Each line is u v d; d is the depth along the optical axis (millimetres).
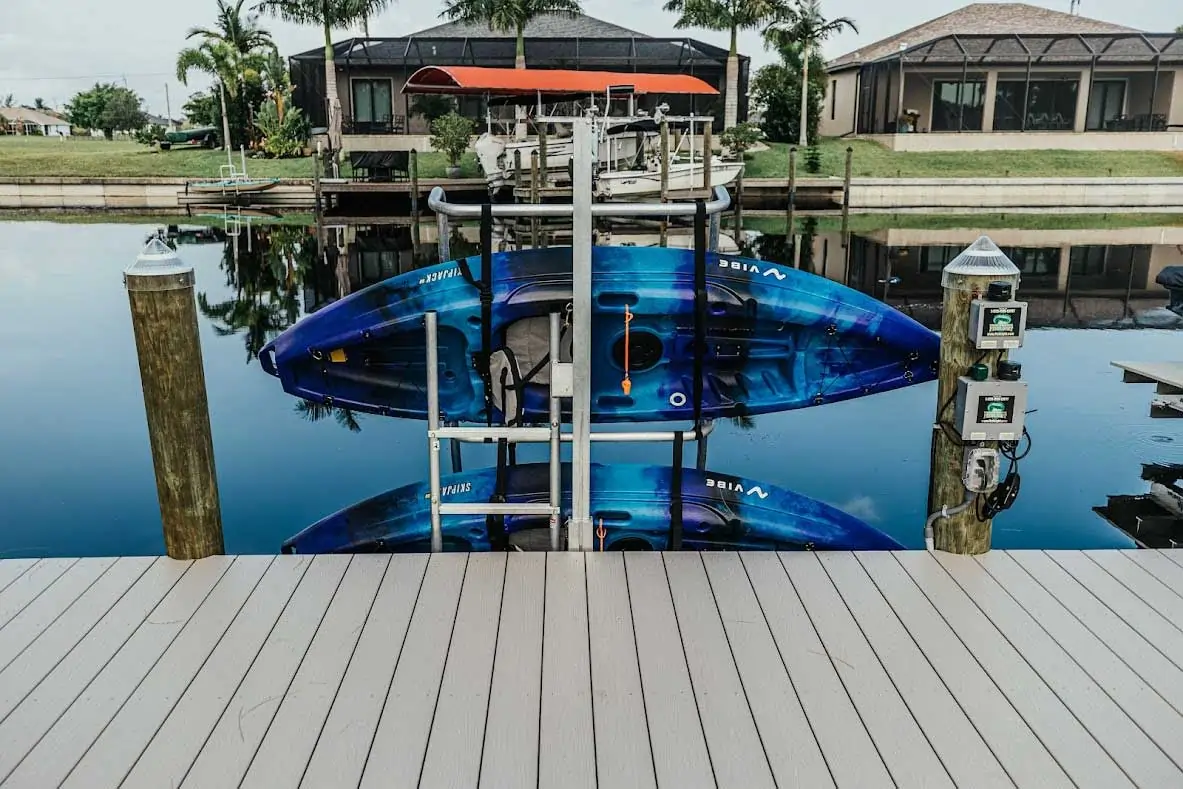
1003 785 2260
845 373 5273
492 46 28609
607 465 4688
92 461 6648
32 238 19688
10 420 7625
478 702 2582
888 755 2369
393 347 5203
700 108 29125
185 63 31000
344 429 7215
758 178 26391
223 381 8633
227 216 25047
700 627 2979
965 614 3068
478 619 3025
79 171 28859
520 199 16344
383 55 28328
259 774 2301
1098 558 3492
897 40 33812
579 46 28750
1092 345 10039
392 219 24375
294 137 30359
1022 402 3293
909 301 12773
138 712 2553
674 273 4957
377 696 2613
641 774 2295
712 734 2447
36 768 2328
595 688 2646
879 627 2984
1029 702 2592
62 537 5363
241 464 6492
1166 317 11805
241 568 3398
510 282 4973
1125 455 6445
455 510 3641
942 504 3514
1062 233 20766
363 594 3195
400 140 28672
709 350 5102
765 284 5051
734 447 6711
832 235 20656
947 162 28281
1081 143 29141
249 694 2629
